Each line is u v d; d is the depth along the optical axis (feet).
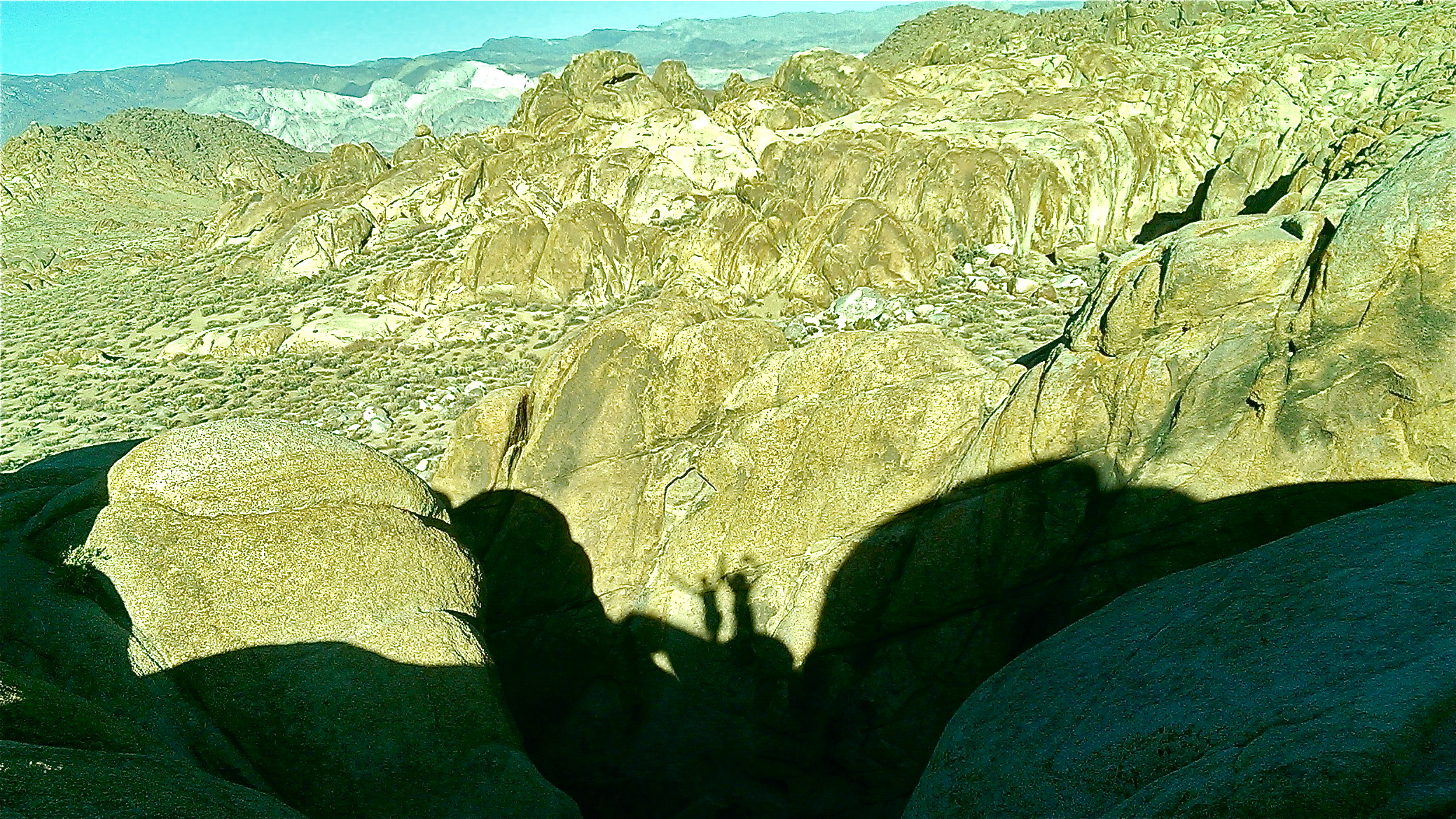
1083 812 20.36
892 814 40.86
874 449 47.14
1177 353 38.60
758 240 160.56
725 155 194.80
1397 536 24.27
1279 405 35.42
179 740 32.58
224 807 23.90
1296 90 197.57
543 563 53.62
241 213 241.14
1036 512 41.19
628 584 52.03
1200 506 37.04
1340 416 34.12
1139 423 39.06
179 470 39.81
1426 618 19.72
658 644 50.06
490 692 38.86
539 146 217.77
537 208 189.16
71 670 33.24
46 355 163.43
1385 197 33.50
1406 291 32.81
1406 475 33.01
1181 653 23.36
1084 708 23.71
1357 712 17.13
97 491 42.83
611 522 53.16
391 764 35.01
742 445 50.08
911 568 43.91
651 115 214.69
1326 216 37.06
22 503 43.52
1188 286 38.06
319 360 150.61
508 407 54.80
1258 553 26.89
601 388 54.65
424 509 44.88
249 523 39.04
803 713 45.65
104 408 137.18
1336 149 137.90
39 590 36.11
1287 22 258.98
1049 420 41.16
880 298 140.97
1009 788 22.68
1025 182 163.63
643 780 46.80
